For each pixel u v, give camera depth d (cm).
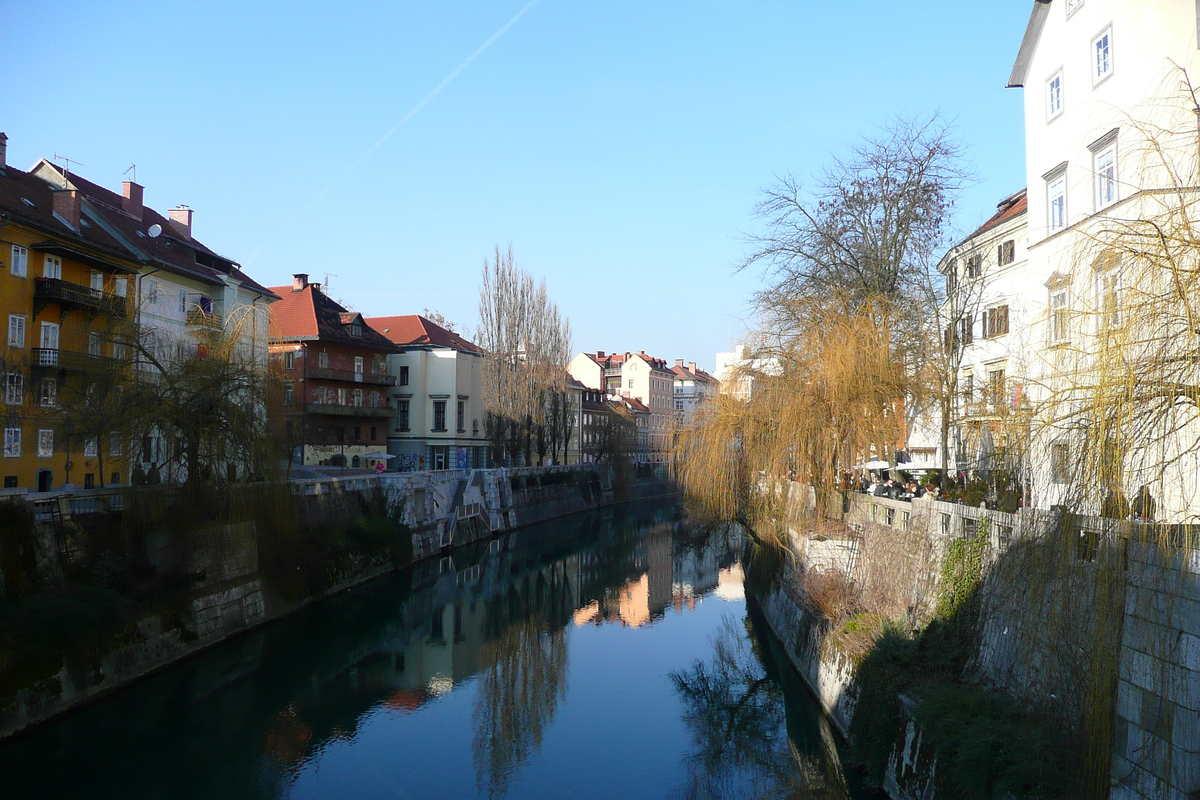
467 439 6812
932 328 2481
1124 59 1723
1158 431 782
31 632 1734
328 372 5803
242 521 2595
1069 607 929
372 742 1862
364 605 3225
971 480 1948
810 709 1859
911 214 2600
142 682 2047
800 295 2672
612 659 2578
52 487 3095
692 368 14712
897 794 1254
